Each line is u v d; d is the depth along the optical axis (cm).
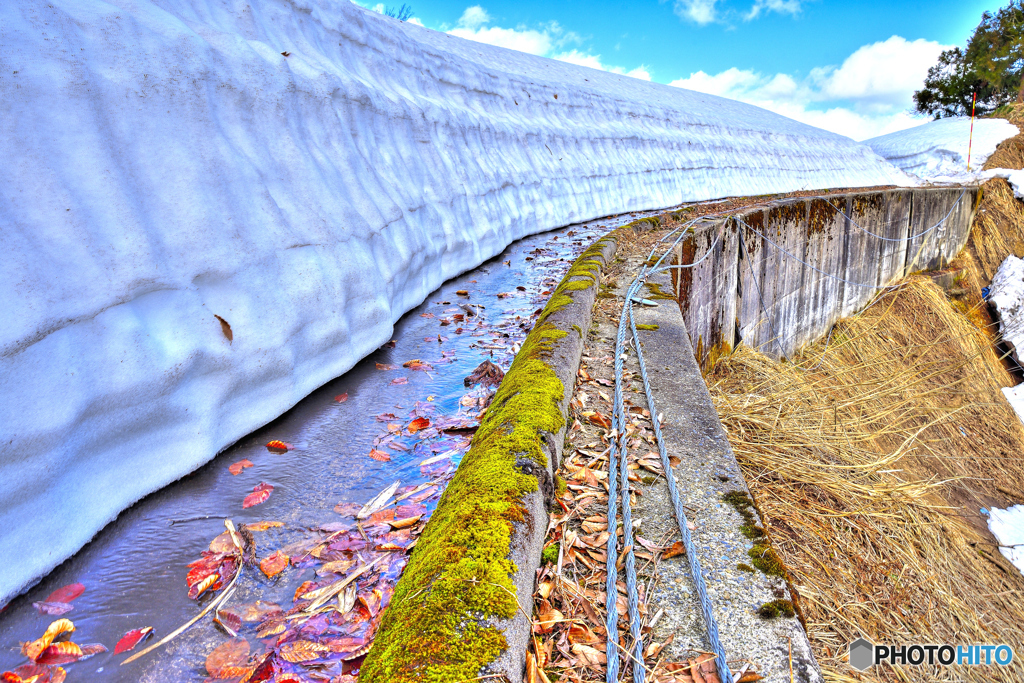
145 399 211
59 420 176
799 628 145
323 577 176
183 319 233
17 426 164
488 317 455
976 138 2605
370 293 362
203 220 251
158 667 145
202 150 264
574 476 216
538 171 938
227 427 250
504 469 178
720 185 1755
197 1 317
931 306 1339
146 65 243
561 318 334
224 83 292
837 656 296
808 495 394
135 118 235
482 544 142
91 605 164
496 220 712
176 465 224
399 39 603
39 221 187
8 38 192
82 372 187
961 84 3094
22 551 164
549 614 154
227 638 154
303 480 231
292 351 289
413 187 496
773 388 627
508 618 126
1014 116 2648
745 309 883
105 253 205
